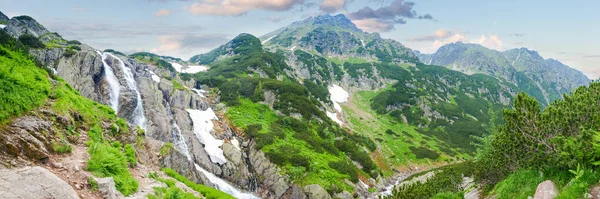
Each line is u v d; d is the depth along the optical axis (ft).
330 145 312.50
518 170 69.72
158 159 100.83
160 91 266.16
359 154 319.88
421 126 561.02
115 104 217.97
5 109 56.29
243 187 230.27
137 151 91.09
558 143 52.54
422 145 452.35
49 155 55.83
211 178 211.20
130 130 97.66
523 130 63.98
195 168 194.29
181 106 295.28
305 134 321.32
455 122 569.64
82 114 80.07
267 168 238.89
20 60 82.28
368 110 638.94
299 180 224.33
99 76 229.25
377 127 523.29
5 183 39.17
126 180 59.62
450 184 143.33
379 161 359.87
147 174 73.20
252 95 410.31
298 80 640.17
